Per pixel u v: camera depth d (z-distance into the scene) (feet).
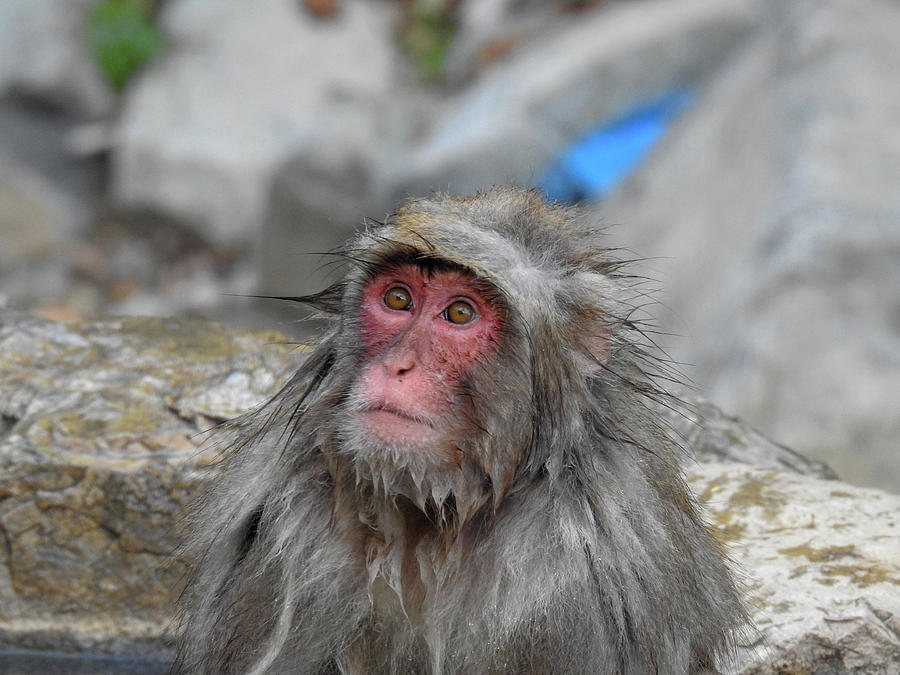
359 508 28.53
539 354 27.99
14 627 37.11
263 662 27.99
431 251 27.63
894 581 33.91
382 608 28.66
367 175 112.68
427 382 27.94
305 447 29.32
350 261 29.37
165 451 37.93
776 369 72.38
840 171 82.58
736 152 94.27
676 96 116.06
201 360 42.63
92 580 37.17
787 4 105.29
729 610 31.12
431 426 27.76
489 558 28.50
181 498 36.88
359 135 115.85
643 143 113.70
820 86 90.17
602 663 27.71
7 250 115.44
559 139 111.96
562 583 27.78
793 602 33.14
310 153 112.16
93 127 129.80
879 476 68.28
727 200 90.33
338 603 28.60
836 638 32.50
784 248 78.48
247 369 41.88
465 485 28.27
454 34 140.77
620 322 29.58
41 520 37.11
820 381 71.51
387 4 145.38
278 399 30.96
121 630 36.99
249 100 128.88
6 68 129.18
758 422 71.20
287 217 109.60
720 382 74.84
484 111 113.60
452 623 28.35
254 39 133.69
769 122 92.38
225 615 29.43
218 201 123.03
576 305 28.94
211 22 135.13
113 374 41.52
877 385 71.41
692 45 114.93
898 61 92.07
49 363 42.19
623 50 113.70
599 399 29.19
